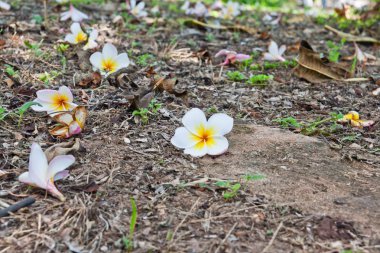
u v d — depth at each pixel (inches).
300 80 55.8
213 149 39.1
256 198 35.9
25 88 47.6
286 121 45.0
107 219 33.9
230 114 47.0
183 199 35.7
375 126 46.4
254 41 68.6
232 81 54.2
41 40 57.5
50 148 38.2
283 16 90.8
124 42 62.7
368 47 69.4
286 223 34.3
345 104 50.7
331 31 77.0
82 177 37.0
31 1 78.6
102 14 75.0
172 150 40.4
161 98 48.0
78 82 49.4
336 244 33.0
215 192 36.3
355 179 38.6
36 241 32.4
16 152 39.1
